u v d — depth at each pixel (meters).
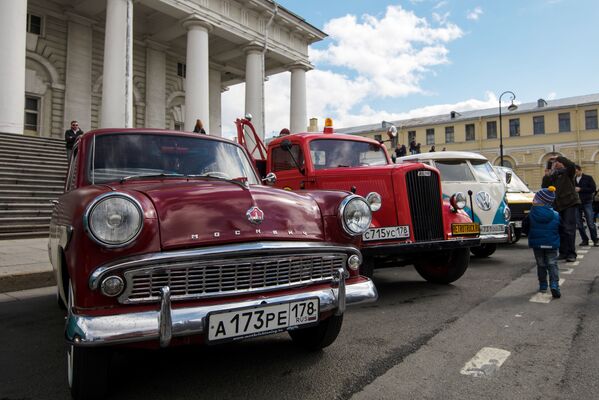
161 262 2.27
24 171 11.64
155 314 2.23
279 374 2.95
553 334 3.74
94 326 2.13
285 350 3.40
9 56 14.85
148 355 3.32
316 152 5.97
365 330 3.91
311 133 6.21
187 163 3.54
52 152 13.73
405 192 5.06
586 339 3.60
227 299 2.43
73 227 2.37
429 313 4.47
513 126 43.28
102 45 21.69
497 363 3.11
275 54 24.41
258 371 3.00
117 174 3.24
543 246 5.07
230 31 21.41
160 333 2.19
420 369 3.02
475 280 6.21
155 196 2.51
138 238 2.29
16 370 3.06
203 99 19.55
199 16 19.70
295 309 2.60
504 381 2.81
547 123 41.47
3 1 14.93
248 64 23.02
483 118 44.53
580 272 6.59
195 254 2.32
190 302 2.34
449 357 3.23
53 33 20.05
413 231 5.06
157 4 18.69
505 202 8.17
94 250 2.26
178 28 22.25
